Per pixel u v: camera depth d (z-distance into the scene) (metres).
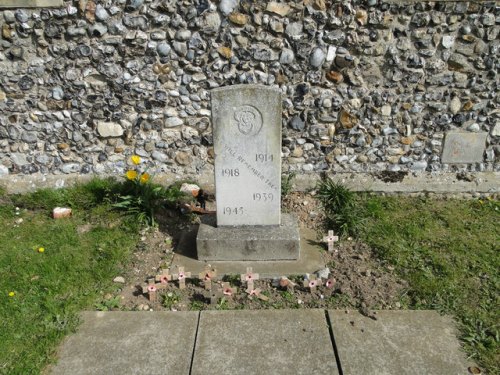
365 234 4.58
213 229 4.25
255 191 4.14
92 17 4.91
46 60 5.06
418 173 5.54
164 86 5.21
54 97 5.20
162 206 4.87
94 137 5.38
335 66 5.14
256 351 3.20
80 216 4.93
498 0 4.88
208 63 5.12
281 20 4.96
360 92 5.24
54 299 3.72
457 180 5.44
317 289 3.83
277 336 3.33
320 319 3.49
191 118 5.33
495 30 5.01
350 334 3.34
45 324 3.43
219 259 4.18
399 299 3.72
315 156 5.51
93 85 5.17
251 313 3.56
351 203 4.98
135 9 4.90
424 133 5.44
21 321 3.47
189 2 4.88
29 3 4.81
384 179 5.43
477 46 5.08
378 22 4.96
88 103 5.23
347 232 4.60
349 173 5.51
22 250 4.34
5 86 5.14
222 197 4.17
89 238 4.54
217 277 4.00
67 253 4.30
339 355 3.15
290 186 5.27
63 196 5.16
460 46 5.09
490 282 3.89
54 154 5.43
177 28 4.98
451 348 3.22
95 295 3.76
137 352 3.19
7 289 3.82
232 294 3.77
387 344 3.25
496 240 4.51
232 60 5.10
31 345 3.25
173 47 5.05
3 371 3.04
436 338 3.31
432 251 4.32
